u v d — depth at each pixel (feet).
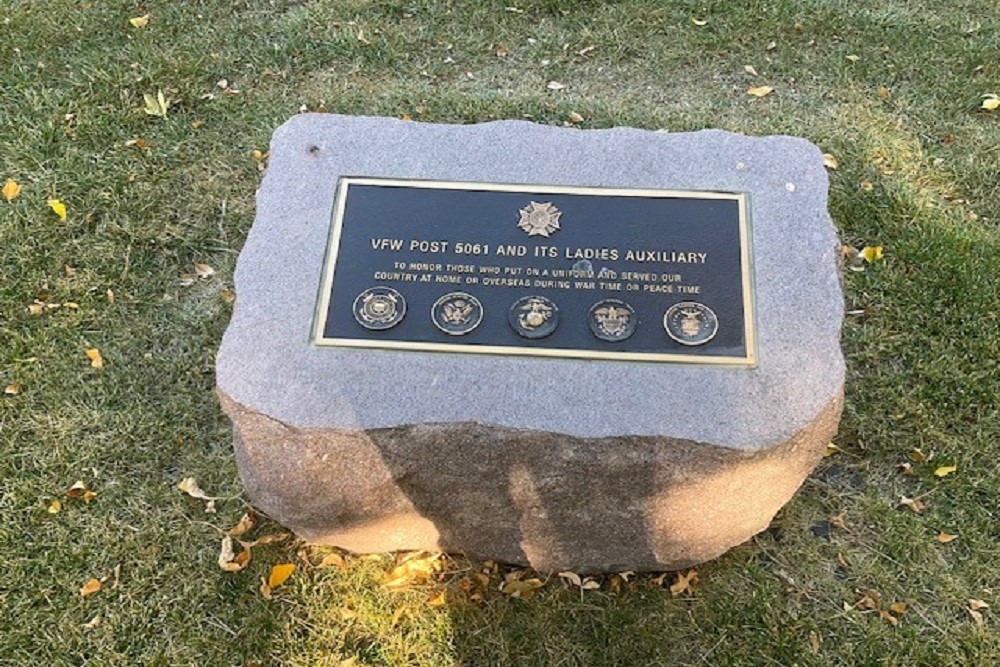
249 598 5.63
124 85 8.06
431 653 5.46
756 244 5.28
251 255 5.27
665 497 5.07
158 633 5.53
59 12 8.60
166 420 6.32
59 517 5.91
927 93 8.14
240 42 8.43
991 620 5.57
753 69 8.28
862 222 7.26
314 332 5.06
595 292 5.11
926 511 5.98
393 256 5.23
